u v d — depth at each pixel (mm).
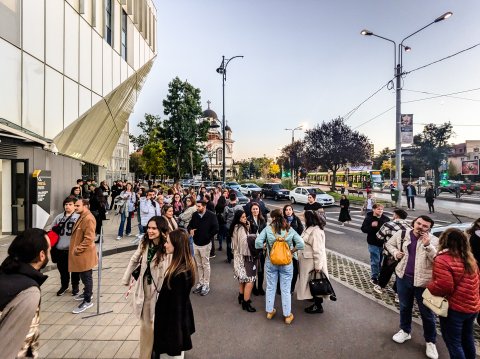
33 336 2023
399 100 18875
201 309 5121
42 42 9750
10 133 7824
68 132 11727
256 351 3812
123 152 60656
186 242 3080
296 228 6598
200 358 3645
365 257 8516
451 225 6180
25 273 1969
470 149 70062
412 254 3955
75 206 4902
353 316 4859
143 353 3238
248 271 5047
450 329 3113
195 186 33281
